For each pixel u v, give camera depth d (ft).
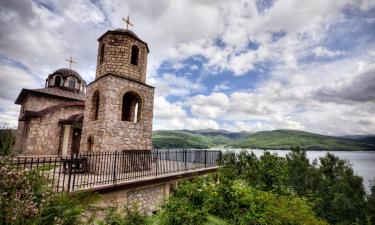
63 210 14.02
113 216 20.26
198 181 24.76
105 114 35.76
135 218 20.90
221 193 22.85
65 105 58.13
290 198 21.58
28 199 11.96
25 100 69.97
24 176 13.15
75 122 56.34
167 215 19.16
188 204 20.21
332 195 59.06
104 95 36.99
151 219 20.67
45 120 54.49
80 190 18.37
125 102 50.06
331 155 69.82
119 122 37.60
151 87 44.39
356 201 56.70
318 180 60.95
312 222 17.48
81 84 81.97
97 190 22.39
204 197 21.89
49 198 13.53
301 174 61.93
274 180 28.07
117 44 41.60
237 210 21.08
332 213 56.13
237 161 33.78
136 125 40.40
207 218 20.20
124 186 25.53
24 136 60.23
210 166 45.96
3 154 14.60
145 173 34.01
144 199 29.07
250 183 28.68
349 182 62.80
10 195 12.14
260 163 29.53
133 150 38.34
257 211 20.39
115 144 36.45
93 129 38.40
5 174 12.21
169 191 33.76
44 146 53.72
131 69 42.39
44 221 12.72
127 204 25.72
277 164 29.07
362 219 54.60
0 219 11.09
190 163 49.14
